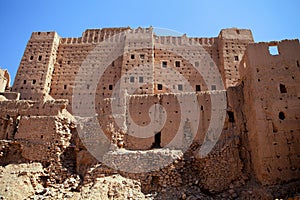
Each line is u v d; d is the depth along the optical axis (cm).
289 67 2314
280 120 2144
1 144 2627
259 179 2033
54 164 2545
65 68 4366
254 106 2212
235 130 2448
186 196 2094
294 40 2403
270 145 2067
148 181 2214
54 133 2688
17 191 2169
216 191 2133
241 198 1988
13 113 2870
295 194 1791
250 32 4378
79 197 2069
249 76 2383
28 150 2608
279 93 2236
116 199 2000
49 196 2180
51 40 4441
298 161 2011
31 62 4256
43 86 4041
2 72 3809
